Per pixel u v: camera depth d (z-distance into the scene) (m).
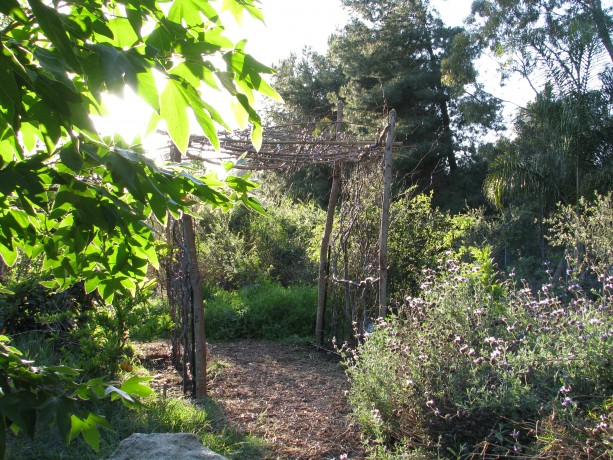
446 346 4.19
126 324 6.21
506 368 3.87
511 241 13.95
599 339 3.80
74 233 1.50
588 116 12.31
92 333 5.94
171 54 1.25
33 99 1.22
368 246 7.62
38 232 1.65
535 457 3.24
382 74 23.80
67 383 1.45
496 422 3.67
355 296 7.49
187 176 1.57
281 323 9.07
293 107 25.78
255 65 1.32
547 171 13.19
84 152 1.29
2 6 1.03
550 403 3.53
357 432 4.78
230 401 5.73
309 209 15.29
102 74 1.06
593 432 3.08
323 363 7.43
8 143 1.28
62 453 3.95
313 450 4.50
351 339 7.69
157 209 1.40
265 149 6.77
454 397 3.87
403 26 23.34
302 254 13.17
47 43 1.31
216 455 3.24
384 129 6.64
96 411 4.64
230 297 10.38
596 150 12.64
